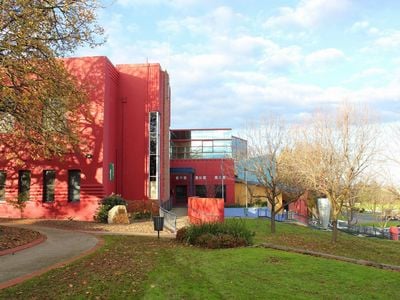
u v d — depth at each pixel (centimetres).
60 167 2444
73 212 2406
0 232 1457
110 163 2698
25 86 1395
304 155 2033
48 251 1201
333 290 791
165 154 3478
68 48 1553
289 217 3656
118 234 1730
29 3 1291
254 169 2320
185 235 1476
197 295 732
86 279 833
